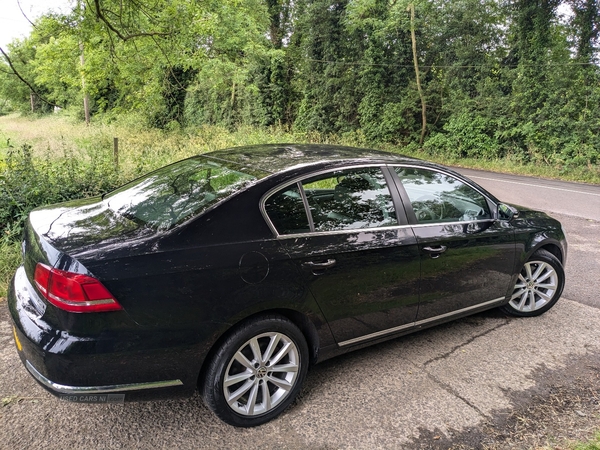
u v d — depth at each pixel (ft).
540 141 58.70
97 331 6.56
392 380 9.61
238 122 90.33
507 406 8.86
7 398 8.54
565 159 55.31
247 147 11.32
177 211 7.92
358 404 8.76
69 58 47.98
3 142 43.65
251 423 7.99
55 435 7.59
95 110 100.12
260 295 7.67
